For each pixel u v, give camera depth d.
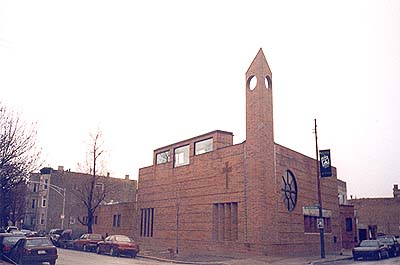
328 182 39.44
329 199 39.03
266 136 29.38
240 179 29.78
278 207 29.56
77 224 68.25
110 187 64.00
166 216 38.06
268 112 30.17
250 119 30.02
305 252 32.25
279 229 29.22
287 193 31.31
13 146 21.88
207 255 29.86
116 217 47.94
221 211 31.34
